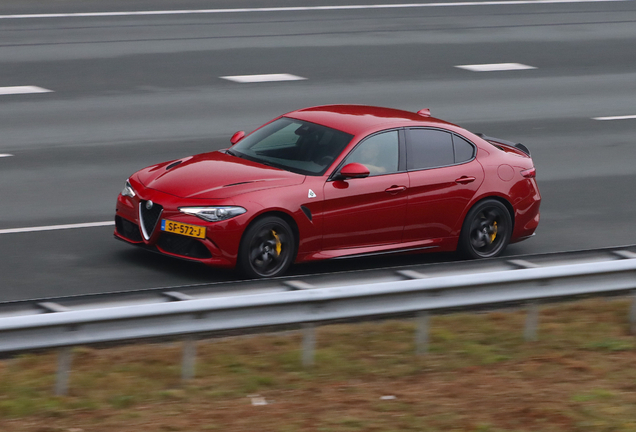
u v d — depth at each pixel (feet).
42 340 49.78
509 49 188.85
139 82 147.84
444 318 66.08
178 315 52.47
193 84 148.56
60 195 94.94
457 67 171.53
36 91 139.23
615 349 61.52
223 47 174.40
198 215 68.59
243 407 50.31
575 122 140.56
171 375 54.24
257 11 208.13
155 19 194.59
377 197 74.33
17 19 187.32
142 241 72.18
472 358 59.16
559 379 56.03
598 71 176.35
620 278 65.36
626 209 100.37
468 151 80.28
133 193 73.00
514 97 153.17
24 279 70.33
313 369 56.24
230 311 53.98
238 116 132.16
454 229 78.69
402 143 77.25
